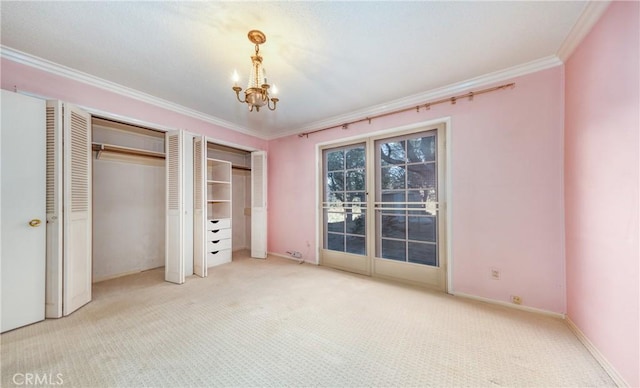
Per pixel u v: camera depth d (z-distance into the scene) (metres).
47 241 2.12
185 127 3.39
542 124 2.21
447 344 1.75
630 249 1.30
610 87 1.46
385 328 1.97
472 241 2.57
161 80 2.57
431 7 1.59
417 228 3.02
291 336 1.86
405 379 1.42
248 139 4.34
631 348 1.29
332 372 1.48
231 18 1.68
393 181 3.22
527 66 2.26
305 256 4.11
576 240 1.89
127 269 3.44
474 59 2.19
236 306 2.38
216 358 1.60
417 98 2.92
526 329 1.94
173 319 2.12
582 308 1.79
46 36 1.88
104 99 2.62
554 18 1.68
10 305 1.91
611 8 1.44
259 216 4.39
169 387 1.36
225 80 2.57
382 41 1.94
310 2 1.54
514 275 2.35
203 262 3.31
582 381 1.40
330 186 3.90
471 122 2.59
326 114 3.58
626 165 1.33
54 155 2.13
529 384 1.38
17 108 1.97
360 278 3.26
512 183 2.36
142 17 1.67
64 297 2.16
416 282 2.98
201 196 3.38
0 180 1.89
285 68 2.33
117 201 3.36
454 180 2.69
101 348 1.70
